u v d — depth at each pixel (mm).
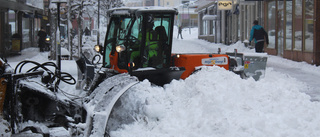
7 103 4871
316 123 5285
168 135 5117
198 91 6055
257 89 6434
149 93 6152
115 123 5539
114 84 5160
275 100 6164
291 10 17906
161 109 5691
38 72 6066
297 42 17203
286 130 5031
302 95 6641
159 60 8352
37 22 32719
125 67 8180
